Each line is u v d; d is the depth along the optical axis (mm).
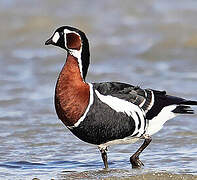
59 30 11961
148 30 27797
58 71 22609
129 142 12188
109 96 11602
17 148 13930
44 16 30328
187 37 26047
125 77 21391
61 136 14828
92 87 11609
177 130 15031
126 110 11656
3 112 17219
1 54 25703
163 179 11039
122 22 29234
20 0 33281
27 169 12414
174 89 19359
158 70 22250
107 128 11602
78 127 11586
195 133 14805
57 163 12828
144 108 11930
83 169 12344
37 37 28062
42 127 15648
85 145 14086
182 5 31062
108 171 12000
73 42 11812
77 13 30766
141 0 32406
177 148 13672
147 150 13570
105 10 31250
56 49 26266
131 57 24438
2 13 31172
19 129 15492
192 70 22047
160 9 30703
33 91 19656
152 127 12125
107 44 26125
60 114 11656
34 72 22484
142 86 20016
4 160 13047
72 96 11508
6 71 22734
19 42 27422
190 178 11055
